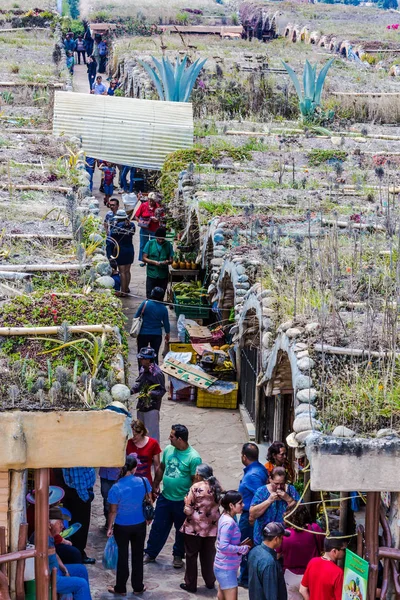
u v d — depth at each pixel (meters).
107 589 21.41
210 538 21.33
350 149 44.22
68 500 22.02
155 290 33.03
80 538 22.25
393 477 16.59
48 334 19.52
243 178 38.41
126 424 16.33
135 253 46.97
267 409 28.80
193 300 37.12
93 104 45.62
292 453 25.09
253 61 72.81
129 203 49.22
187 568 21.42
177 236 39.06
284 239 28.78
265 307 23.47
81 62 100.44
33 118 47.41
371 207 33.56
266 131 48.41
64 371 17.39
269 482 21.73
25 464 16.16
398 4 196.00
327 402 18.28
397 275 21.94
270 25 113.06
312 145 44.84
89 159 55.56
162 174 41.28
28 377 17.83
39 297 21.50
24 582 17.34
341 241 28.08
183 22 112.50
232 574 19.92
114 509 20.88
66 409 16.27
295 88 56.25
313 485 16.56
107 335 19.56
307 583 18.28
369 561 17.27
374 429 17.47
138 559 21.25
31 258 24.62
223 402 31.80
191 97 55.06
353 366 19.56
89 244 26.02
